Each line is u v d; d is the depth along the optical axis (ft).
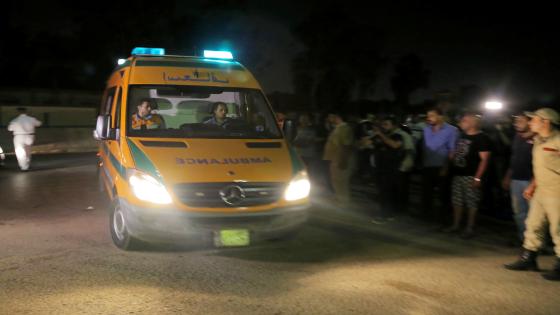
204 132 23.85
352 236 25.76
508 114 33.45
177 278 18.80
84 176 45.01
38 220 27.84
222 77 25.70
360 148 35.88
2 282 18.19
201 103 26.43
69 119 79.71
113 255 21.45
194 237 19.94
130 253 21.74
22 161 48.11
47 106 77.51
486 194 31.58
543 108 19.70
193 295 17.22
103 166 28.07
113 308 16.03
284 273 19.71
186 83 24.86
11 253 21.68
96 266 20.02
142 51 27.25
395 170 28.43
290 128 24.72
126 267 19.93
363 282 18.93
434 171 27.94
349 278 19.33
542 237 20.52
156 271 19.53
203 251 22.18
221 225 19.98
